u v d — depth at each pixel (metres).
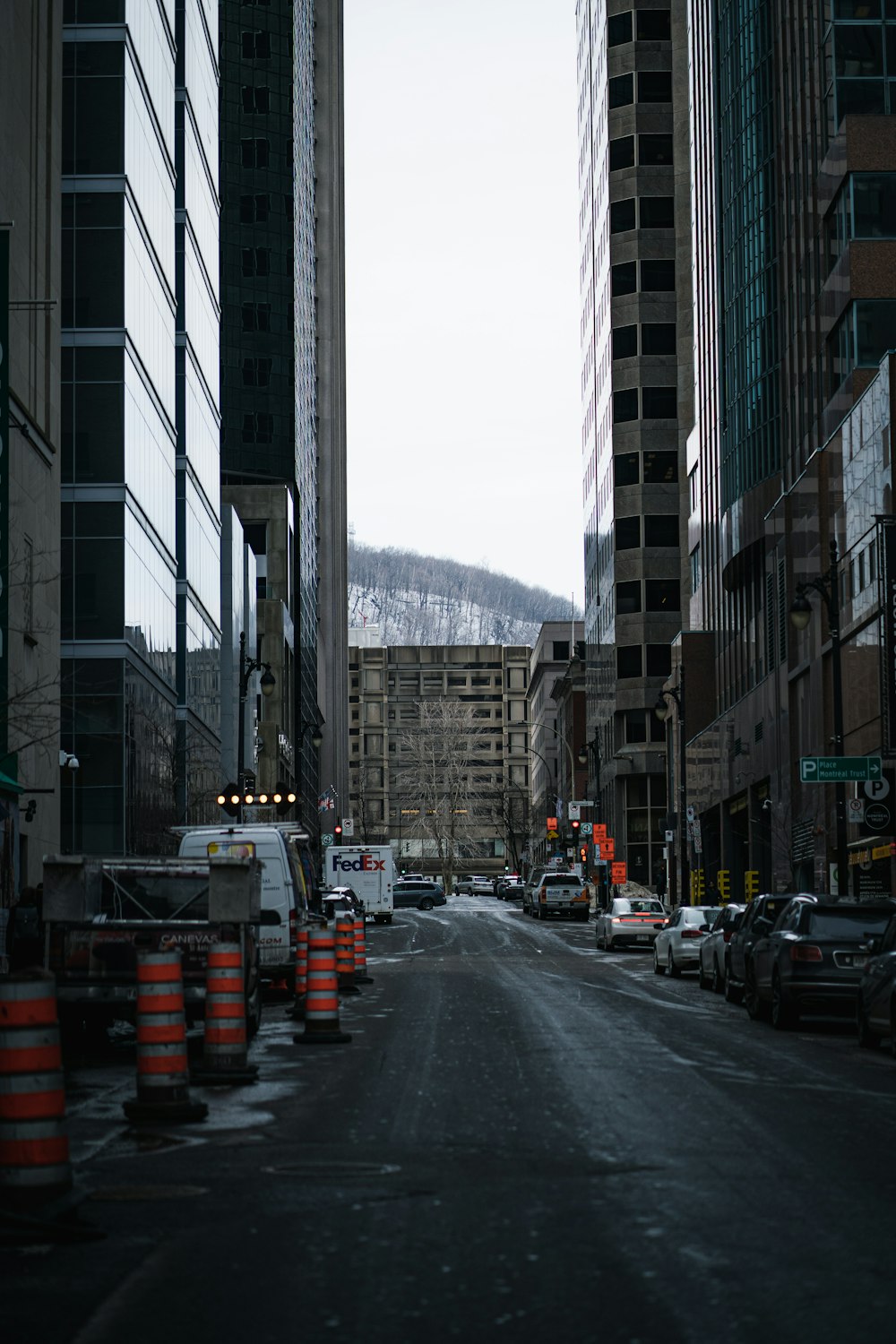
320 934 20.86
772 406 65.50
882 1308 7.30
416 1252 8.48
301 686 116.94
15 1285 7.84
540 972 39.22
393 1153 11.70
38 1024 9.32
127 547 52.50
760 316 66.75
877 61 51.72
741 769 70.00
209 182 77.25
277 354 115.94
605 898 90.75
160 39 61.78
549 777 170.88
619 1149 11.87
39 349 40.34
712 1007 28.11
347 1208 9.66
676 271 110.19
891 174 50.19
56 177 42.75
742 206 69.75
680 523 108.19
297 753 65.44
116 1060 19.69
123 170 53.06
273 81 118.62
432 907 104.94
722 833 74.94
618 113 112.81
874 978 20.47
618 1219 9.27
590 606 126.88
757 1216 9.37
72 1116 13.90
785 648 59.81
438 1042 20.39
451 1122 13.27
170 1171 10.99
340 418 176.88
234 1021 16.34
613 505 109.94
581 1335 6.86
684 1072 17.17
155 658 58.34
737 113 70.62
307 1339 6.84
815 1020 26.05
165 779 59.66
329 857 77.19
